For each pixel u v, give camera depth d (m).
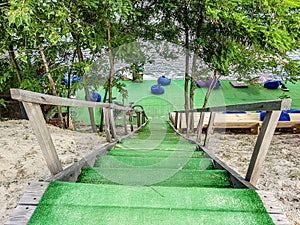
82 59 3.89
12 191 2.09
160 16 4.27
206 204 1.36
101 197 1.40
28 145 3.01
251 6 3.82
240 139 4.61
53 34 2.99
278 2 3.56
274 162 3.05
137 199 1.40
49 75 3.74
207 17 3.78
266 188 2.34
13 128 3.75
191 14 4.07
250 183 1.60
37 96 1.50
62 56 4.09
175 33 4.29
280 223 1.22
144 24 4.16
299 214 1.93
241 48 4.27
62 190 1.44
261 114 5.36
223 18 3.55
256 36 3.66
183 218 1.26
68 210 1.29
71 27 3.43
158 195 1.44
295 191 2.28
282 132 5.33
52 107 4.77
